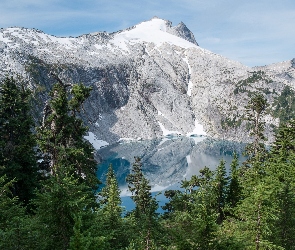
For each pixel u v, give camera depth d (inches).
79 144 1037.8
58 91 1036.5
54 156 991.0
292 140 1391.5
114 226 674.2
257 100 1569.9
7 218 540.1
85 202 521.0
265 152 1498.5
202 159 6565.0
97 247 424.5
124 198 3727.9
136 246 592.4
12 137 1213.1
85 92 1047.6
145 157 6894.7
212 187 934.4
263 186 612.1
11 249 422.0
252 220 620.4
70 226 468.4
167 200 3292.3
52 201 460.1
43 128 1026.1
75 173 984.3
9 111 1213.1
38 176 1239.5
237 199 956.6
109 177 2018.9
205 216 502.6
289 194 689.6
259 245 612.1
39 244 442.3
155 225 557.0
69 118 1005.8
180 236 507.2
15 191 1151.0
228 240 514.0
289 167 1031.6
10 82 1208.8
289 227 674.8
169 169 5807.1
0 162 1139.9
